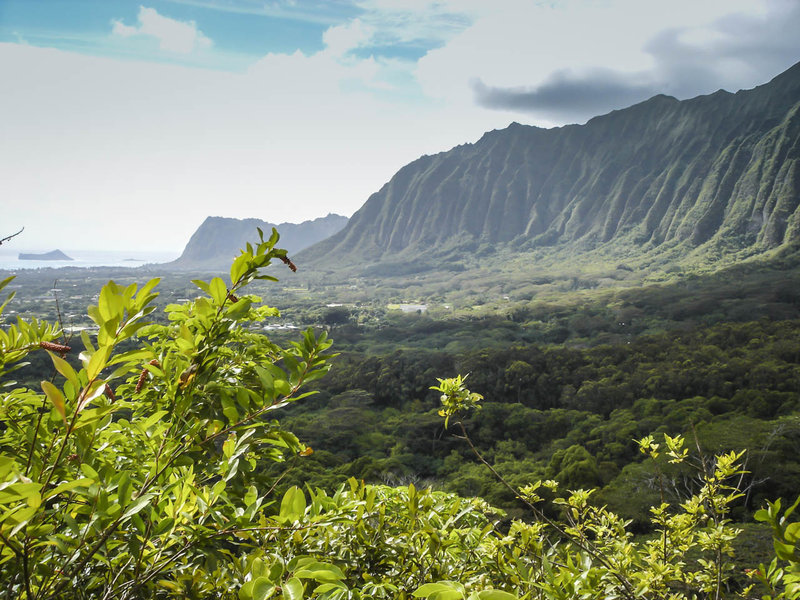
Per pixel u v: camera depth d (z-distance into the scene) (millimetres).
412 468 40906
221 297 1634
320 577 1065
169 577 1597
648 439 3217
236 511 1653
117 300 1129
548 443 45375
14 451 1472
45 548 1330
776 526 939
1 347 1571
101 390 1147
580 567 1855
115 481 1415
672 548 2973
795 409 41062
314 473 33656
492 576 1917
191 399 1574
